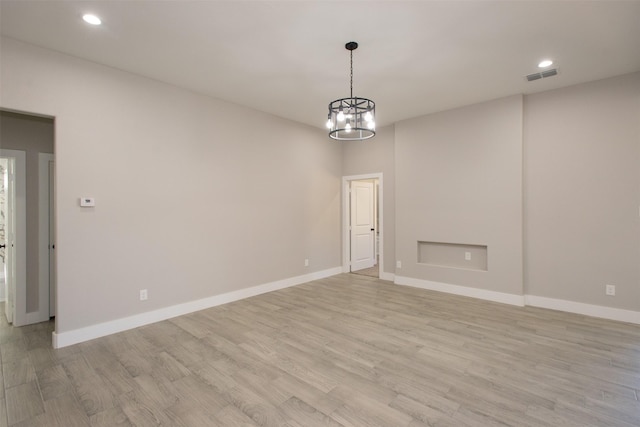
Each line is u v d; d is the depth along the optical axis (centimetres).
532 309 414
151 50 309
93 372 261
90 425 199
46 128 384
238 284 464
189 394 230
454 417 202
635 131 362
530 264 431
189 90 408
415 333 336
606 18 259
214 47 304
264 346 307
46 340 325
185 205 404
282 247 530
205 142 425
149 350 301
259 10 248
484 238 459
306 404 217
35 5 238
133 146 358
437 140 503
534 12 251
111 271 341
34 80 295
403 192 544
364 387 237
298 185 558
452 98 442
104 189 336
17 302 365
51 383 245
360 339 322
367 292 502
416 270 532
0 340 326
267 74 364
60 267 310
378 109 487
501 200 444
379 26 270
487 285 458
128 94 355
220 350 299
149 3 238
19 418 206
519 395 225
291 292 504
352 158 636
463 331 341
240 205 466
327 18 259
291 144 545
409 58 326
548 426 193
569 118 401
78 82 320
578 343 308
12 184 371
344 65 343
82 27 269
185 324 367
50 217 390
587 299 391
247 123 476
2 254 498
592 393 226
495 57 325
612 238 376
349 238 663
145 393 231
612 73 365
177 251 396
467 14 254
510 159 436
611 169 376
